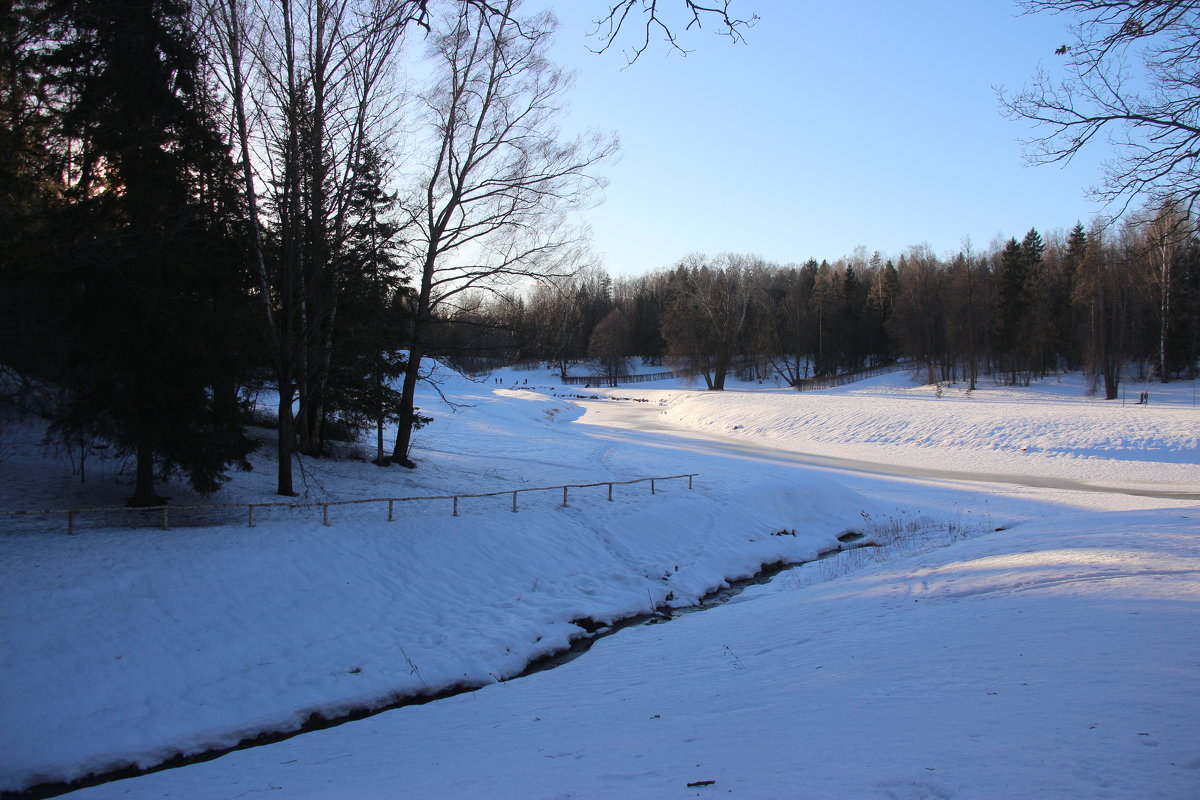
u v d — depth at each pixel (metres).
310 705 10.93
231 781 7.87
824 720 6.22
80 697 10.09
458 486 23.81
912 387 80.12
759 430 49.28
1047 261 84.94
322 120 17.03
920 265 89.31
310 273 18.19
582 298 28.81
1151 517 16.62
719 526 21.92
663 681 9.74
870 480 31.75
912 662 7.78
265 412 30.89
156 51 15.09
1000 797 3.95
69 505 16.11
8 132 12.95
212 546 14.12
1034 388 70.38
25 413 17.30
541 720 8.64
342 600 13.68
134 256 13.42
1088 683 6.00
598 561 18.19
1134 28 7.94
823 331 99.56
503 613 14.62
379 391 25.45
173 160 14.73
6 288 13.64
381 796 6.12
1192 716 4.91
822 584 15.48
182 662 11.15
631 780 5.32
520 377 114.56
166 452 15.41
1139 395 60.41
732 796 4.55
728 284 85.44
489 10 4.94
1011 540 15.91
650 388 97.81
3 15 12.49
